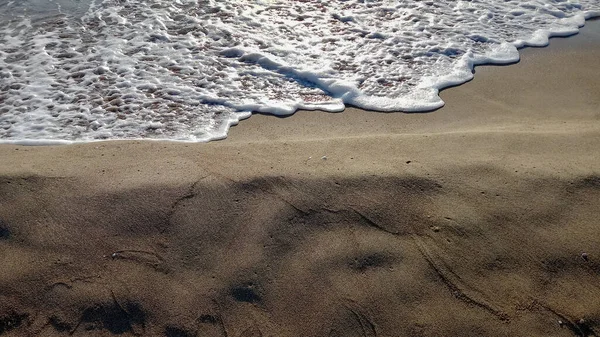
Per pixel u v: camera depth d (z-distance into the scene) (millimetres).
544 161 3576
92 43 5398
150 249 2939
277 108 4480
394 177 3383
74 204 3182
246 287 2756
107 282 2781
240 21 5781
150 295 2723
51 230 3039
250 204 3174
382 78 4910
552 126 4184
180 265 2857
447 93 4766
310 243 2967
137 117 4355
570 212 3158
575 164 3531
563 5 6445
